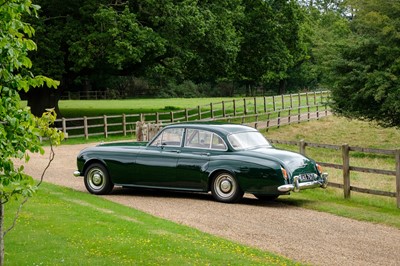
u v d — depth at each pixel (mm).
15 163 20516
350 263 8648
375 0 27141
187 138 14000
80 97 88562
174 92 96812
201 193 15047
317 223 11516
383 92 26203
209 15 36844
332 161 25125
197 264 7988
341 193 15297
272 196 14289
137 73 40219
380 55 27219
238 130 13984
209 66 40219
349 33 29672
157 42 33344
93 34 32594
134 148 14508
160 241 9188
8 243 8781
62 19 35375
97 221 10680
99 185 14734
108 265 7793
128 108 59750
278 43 47500
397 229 11195
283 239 10109
